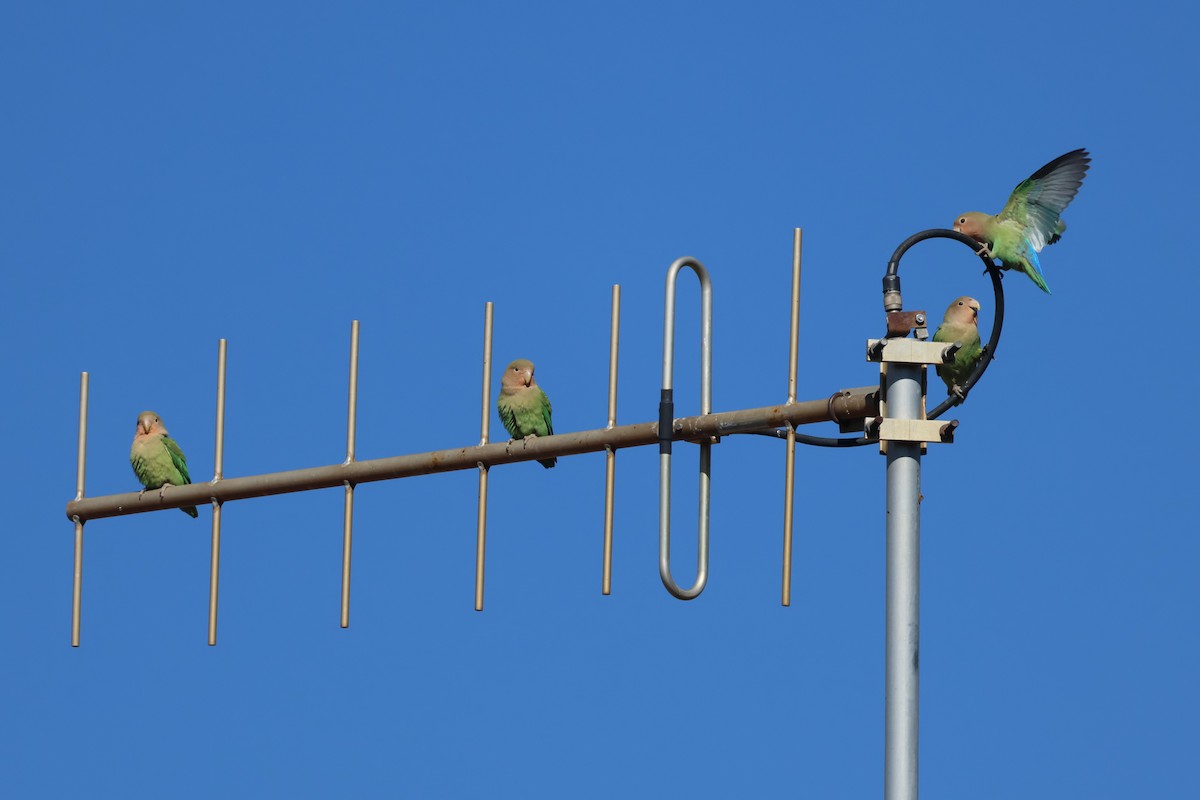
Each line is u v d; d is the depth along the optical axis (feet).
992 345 41.96
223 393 57.36
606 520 46.14
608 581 45.91
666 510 43.78
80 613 61.11
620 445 46.21
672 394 44.45
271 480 55.11
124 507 59.16
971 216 52.19
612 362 47.01
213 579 56.39
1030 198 51.42
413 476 51.90
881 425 38.42
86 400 61.98
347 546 52.80
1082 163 50.29
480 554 49.65
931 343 38.99
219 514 56.65
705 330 45.19
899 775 37.06
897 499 38.32
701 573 44.16
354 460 53.31
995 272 41.81
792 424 41.96
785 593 41.50
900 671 37.52
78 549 61.05
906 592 37.88
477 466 50.06
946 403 41.39
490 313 51.24
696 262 45.29
